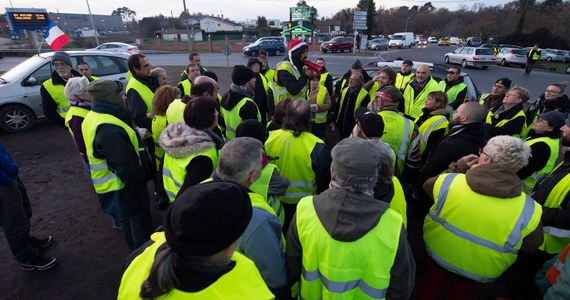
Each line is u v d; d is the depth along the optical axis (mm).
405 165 3016
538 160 2490
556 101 3809
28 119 6223
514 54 20188
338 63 20109
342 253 1230
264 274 1422
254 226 1392
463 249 1684
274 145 2326
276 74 3816
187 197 833
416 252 2898
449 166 2316
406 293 1334
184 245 783
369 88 5410
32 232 3205
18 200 2447
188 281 829
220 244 807
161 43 40531
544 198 2100
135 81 3338
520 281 2262
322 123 4629
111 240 3109
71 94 2510
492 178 1554
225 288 878
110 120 2143
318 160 2197
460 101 4695
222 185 881
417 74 4445
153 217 3508
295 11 32531
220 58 23734
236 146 1502
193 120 2006
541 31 30672
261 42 25469
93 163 2268
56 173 4613
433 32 70188
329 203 1252
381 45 34875
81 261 2816
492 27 41969
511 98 3445
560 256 1617
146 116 3340
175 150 1894
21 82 6023
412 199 3510
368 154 1233
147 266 956
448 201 1718
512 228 1531
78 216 3518
